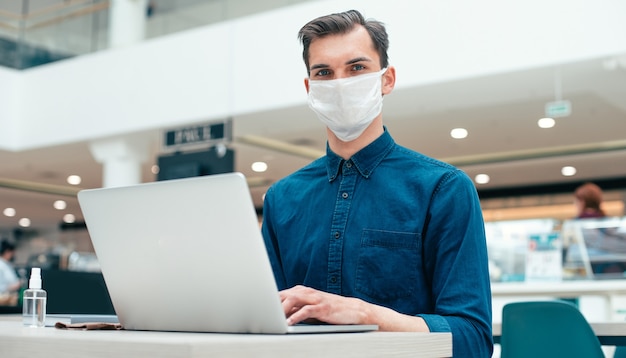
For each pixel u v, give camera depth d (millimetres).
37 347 815
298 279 1393
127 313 1131
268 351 751
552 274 4035
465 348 1132
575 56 5125
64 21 8391
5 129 8562
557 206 11680
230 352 713
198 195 967
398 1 5984
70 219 17312
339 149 1401
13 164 9984
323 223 1369
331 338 826
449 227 1263
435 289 1266
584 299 3803
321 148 9406
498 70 5457
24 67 8742
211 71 7129
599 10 5055
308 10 6512
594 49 5047
